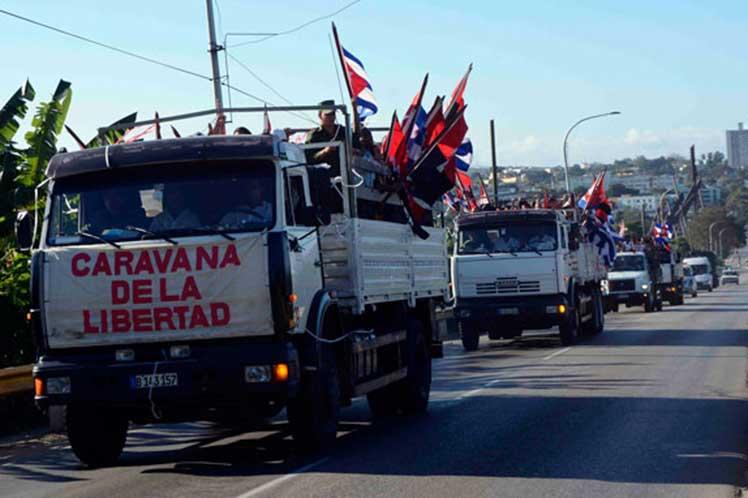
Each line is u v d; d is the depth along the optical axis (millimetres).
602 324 33500
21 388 15305
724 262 182500
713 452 11578
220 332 10750
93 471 11609
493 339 32719
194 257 10750
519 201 31594
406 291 15125
